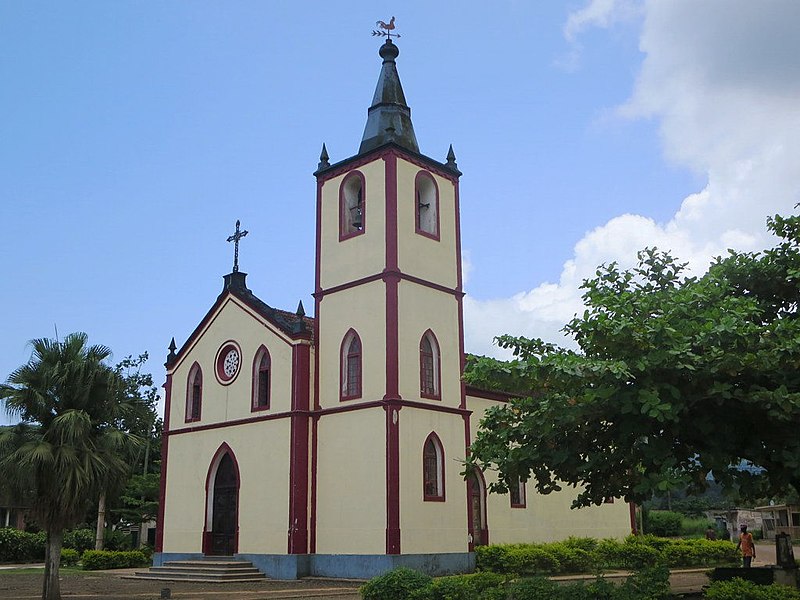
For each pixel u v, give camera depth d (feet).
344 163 102.06
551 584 51.11
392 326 91.30
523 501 108.17
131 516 154.81
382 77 106.42
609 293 52.01
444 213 103.04
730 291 56.49
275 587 82.79
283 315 108.58
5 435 67.51
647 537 117.08
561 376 47.52
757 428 48.80
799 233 55.01
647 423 48.21
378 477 87.61
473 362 53.83
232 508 100.89
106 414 73.72
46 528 69.21
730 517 232.94
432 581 54.19
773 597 46.52
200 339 111.04
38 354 71.67
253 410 100.48
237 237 110.22
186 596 74.38
